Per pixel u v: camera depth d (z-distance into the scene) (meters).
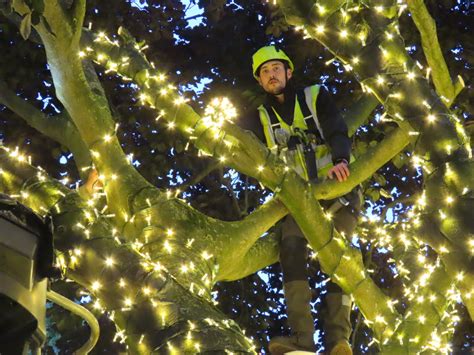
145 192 4.84
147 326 3.69
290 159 6.13
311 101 6.22
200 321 3.63
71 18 4.50
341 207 6.07
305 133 6.18
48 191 4.31
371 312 4.97
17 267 2.75
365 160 5.48
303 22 4.45
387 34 4.41
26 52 11.26
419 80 4.38
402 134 5.37
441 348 4.54
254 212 5.13
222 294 11.87
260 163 4.81
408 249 5.75
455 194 4.16
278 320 12.10
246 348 3.55
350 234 6.08
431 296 4.60
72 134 8.23
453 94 4.67
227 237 4.85
